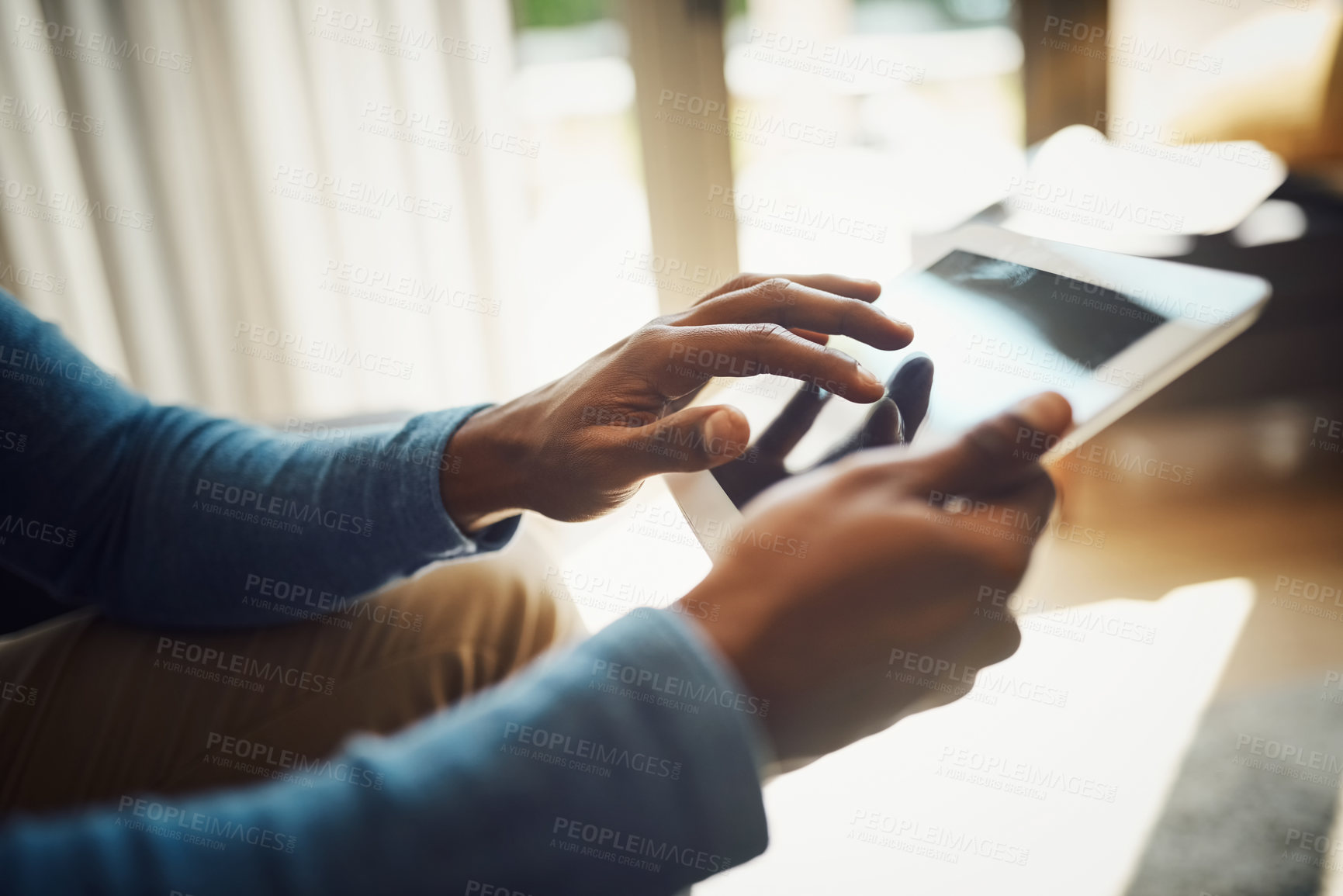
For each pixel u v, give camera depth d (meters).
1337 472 1.68
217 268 1.73
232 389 1.80
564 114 1.97
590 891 0.21
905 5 1.83
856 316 0.52
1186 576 1.52
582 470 0.49
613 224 2.01
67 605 0.80
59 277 1.72
